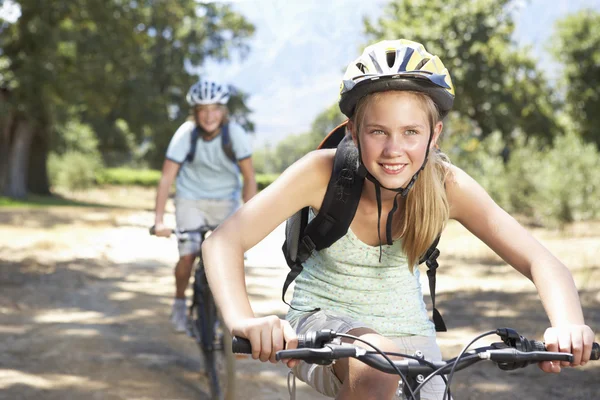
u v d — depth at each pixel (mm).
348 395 2168
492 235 2537
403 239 2574
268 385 5336
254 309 7938
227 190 5809
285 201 2482
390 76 2246
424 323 2695
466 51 28281
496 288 9156
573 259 10906
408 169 2324
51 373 5594
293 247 2656
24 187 32906
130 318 7621
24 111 27641
